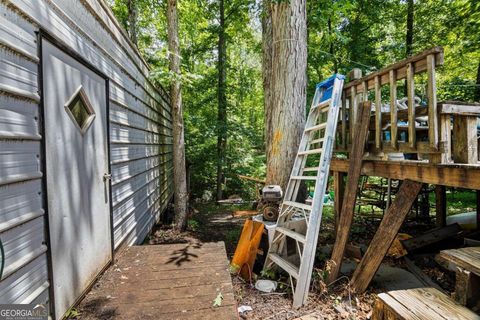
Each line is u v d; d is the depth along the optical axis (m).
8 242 1.36
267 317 2.52
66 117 1.96
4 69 1.37
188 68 10.21
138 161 4.04
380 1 9.19
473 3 6.59
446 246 3.86
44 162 1.67
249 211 7.74
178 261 2.63
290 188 3.69
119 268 2.51
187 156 10.38
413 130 2.42
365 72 8.95
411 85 2.42
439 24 8.83
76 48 2.16
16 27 1.46
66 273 1.85
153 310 1.83
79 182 2.11
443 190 4.50
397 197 2.64
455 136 2.18
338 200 4.05
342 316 2.47
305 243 2.86
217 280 2.24
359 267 2.89
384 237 2.69
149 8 9.92
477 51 7.73
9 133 1.38
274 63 4.38
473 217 5.07
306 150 3.75
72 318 1.77
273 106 4.43
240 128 10.28
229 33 10.46
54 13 1.85
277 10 4.27
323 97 3.84
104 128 2.66
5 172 1.35
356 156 3.16
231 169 10.86
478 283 1.62
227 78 11.09
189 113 10.71
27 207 1.50
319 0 6.03
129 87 3.69
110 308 1.86
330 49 9.56
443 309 1.58
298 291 2.74
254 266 3.76
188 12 10.35
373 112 3.70
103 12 2.73
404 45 9.51
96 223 2.37
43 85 1.69
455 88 8.46
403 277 3.22
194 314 1.78
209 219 7.25
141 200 4.18
